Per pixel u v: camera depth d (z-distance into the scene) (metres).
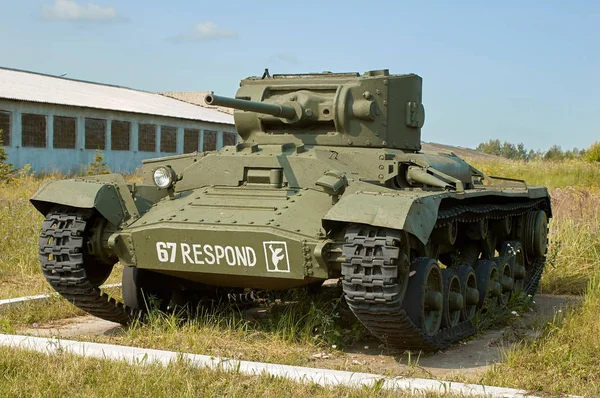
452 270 9.03
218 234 7.70
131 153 35.03
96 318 9.87
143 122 35.50
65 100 31.89
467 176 11.12
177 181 9.02
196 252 7.90
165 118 36.84
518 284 11.89
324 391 6.13
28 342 7.45
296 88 10.08
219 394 6.12
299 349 8.02
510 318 10.13
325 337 8.36
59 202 8.20
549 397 6.19
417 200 7.29
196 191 8.83
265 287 8.70
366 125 9.74
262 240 7.55
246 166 8.71
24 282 11.52
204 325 8.80
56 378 6.36
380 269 7.11
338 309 10.02
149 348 7.70
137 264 8.32
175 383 6.25
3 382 6.25
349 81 9.88
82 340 8.00
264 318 9.90
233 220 7.86
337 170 8.30
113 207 8.42
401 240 7.27
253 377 6.55
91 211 8.43
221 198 8.48
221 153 9.02
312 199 8.14
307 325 8.45
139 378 6.34
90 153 32.88
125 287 9.41
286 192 8.34
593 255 13.97
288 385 6.33
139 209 8.70
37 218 15.20
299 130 9.97
